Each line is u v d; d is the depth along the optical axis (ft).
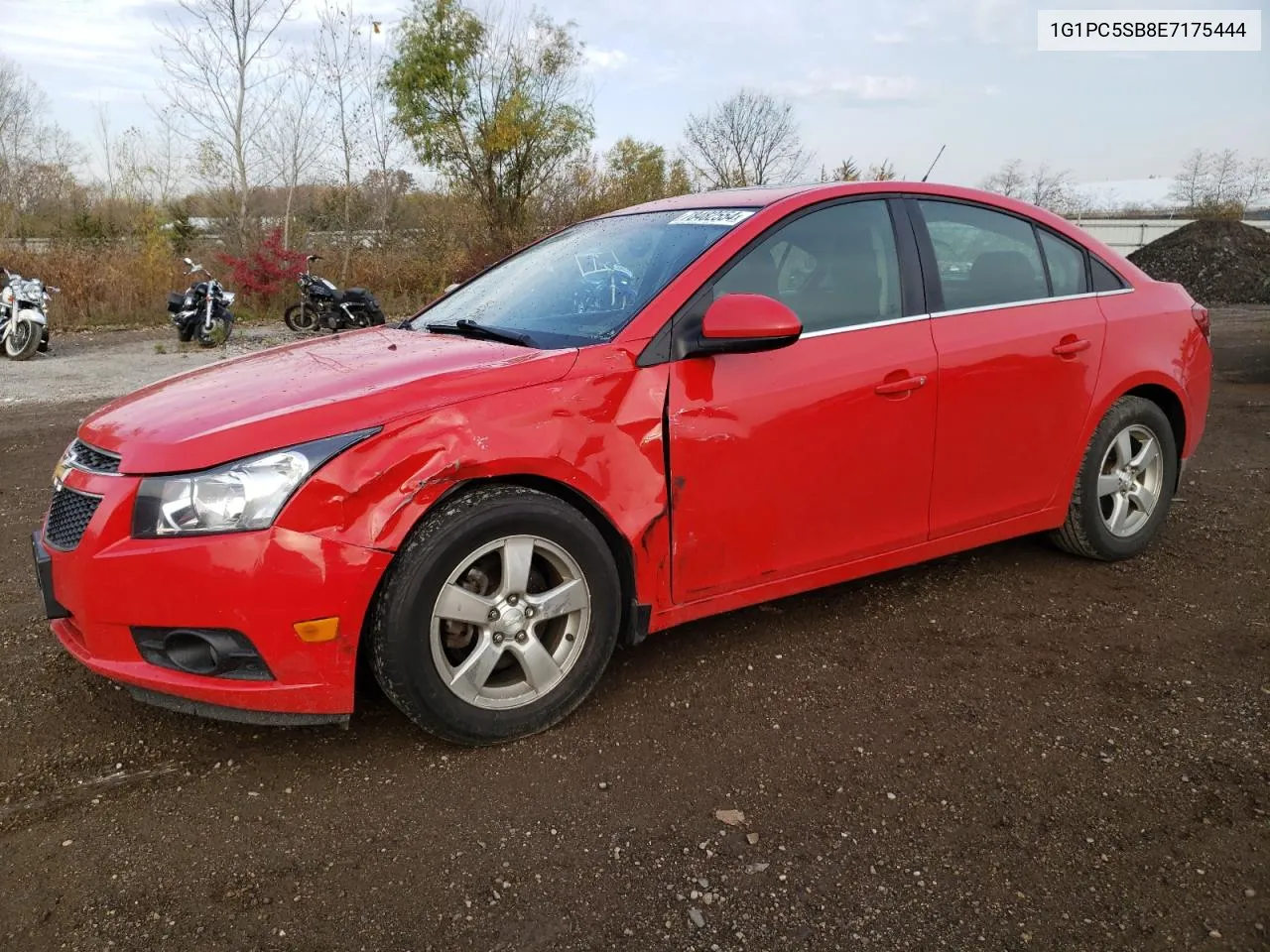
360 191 66.74
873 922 6.57
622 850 7.35
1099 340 12.39
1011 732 9.05
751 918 6.63
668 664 10.46
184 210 68.59
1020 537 14.69
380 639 8.01
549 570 8.98
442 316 11.83
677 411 9.13
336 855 7.29
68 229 71.67
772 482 9.79
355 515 7.73
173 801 7.97
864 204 10.94
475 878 7.04
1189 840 7.40
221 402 8.54
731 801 7.98
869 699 9.70
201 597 7.61
